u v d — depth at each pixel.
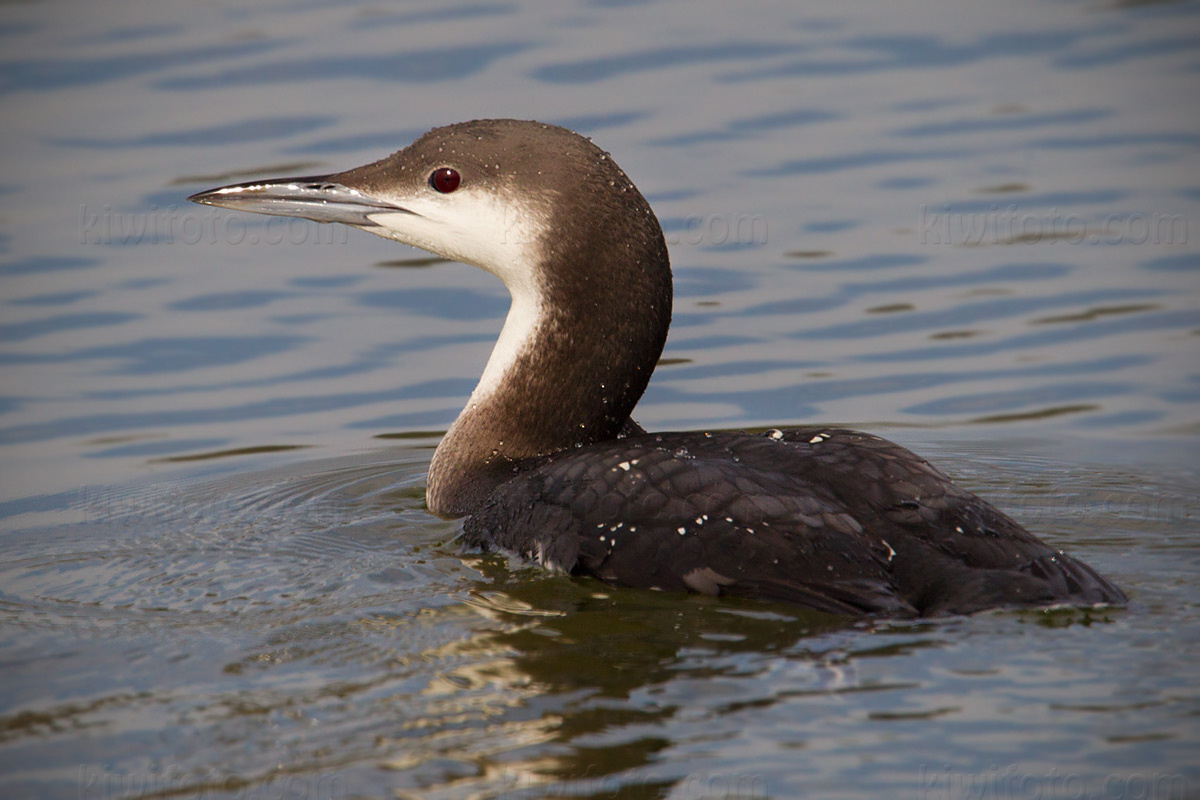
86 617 8.46
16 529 10.22
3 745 6.97
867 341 13.48
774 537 8.02
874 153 16.67
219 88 18.34
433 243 10.33
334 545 9.58
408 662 7.71
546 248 9.85
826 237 15.15
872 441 8.76
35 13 20.64
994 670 7.13
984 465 11.09
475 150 10.02
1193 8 19.97
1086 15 20.06
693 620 7.89
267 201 10.53
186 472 11.49
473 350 13.66
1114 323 13.55
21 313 14.16
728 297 14.27
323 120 17.27
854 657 7.30
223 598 8.70
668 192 15.88
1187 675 7.04
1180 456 11.27
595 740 6.80
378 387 13.02
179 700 7.35
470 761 6.71
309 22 20.36
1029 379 12.73
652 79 18.39
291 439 12.12
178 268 15.23
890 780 6.37
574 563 8.48
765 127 17.28
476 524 9.38
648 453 8.76
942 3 20.75
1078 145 16.66
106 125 17.55
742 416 12.33
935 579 7.74
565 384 10.02
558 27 19.98
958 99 17.92
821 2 20.86
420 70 18.62
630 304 9.85
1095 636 7.40
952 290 14.25
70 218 15.84
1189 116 17.12
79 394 12.86
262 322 14.14
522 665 7.62
